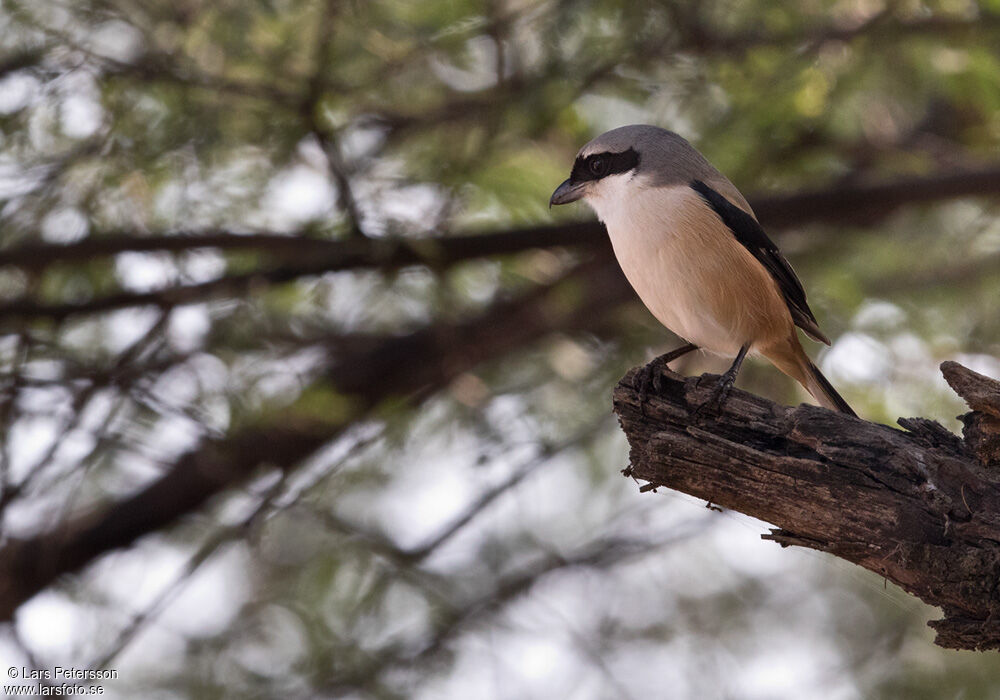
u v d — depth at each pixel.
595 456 12.99
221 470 12.11
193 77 10.46
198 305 11.17
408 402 12.62
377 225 10.52
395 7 11.00
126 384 10.43
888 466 6.05
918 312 12.62
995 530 5.85
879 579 9.02
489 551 13.31
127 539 13.09
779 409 6.40
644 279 8.38
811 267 12.38
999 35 10.96
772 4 11.05
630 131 8.91
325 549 12.61
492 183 11.06
